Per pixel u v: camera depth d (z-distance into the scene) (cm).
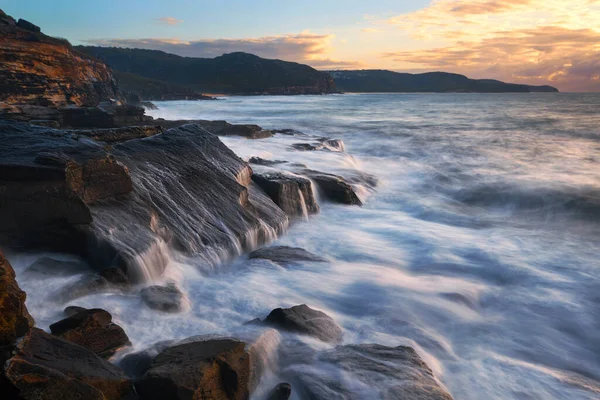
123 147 1192
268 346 646
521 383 652
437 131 4059
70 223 846
